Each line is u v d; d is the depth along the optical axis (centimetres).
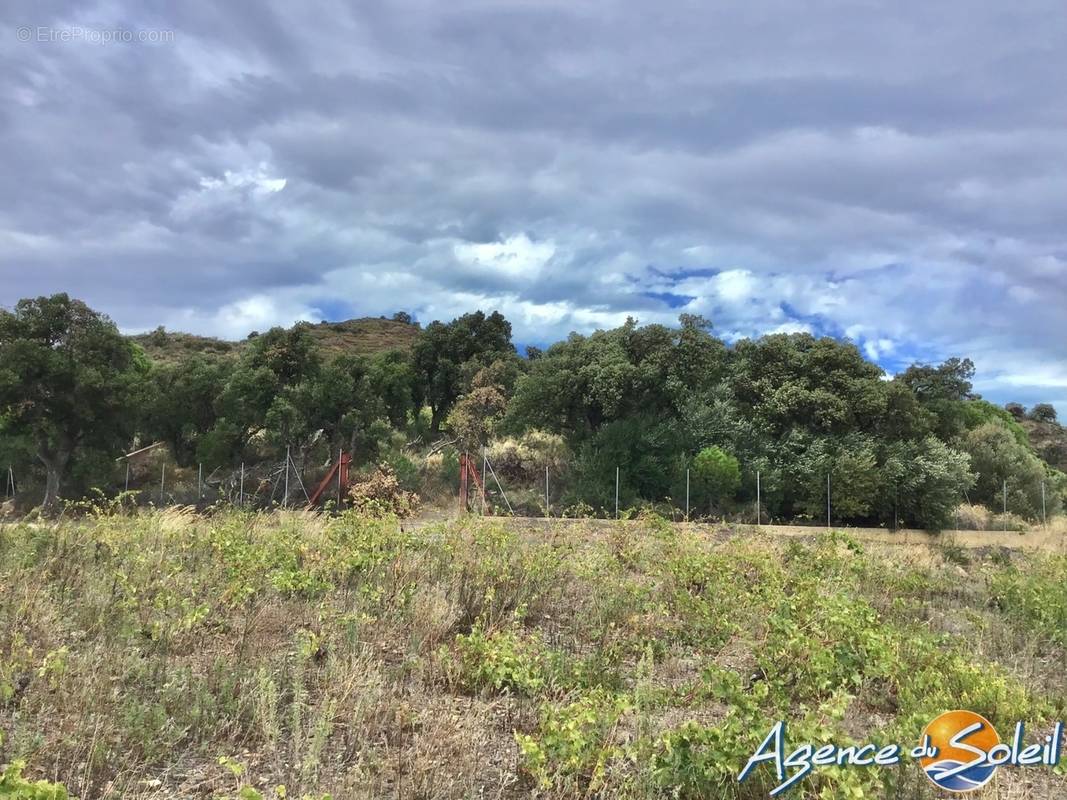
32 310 1983
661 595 654
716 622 556
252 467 2205
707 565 709
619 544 819
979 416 2755
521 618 556
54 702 364
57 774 305
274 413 1997
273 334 2150
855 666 454
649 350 2022
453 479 2006
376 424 2136
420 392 2755
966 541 1540
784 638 462
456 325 2891
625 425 1862
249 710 378
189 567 638
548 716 338
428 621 515
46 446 1956
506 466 2059
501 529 708
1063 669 584
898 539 1547
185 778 317
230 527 743
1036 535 1736
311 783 308
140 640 447
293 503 1816
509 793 323
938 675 445
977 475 2003
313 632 482
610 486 1769
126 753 327
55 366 1906
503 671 414
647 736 334
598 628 553
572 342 2117
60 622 471
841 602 515
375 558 602
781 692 409
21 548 618
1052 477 2656
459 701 414
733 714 329
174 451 2328
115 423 2033
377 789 310
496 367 2508
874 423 1955
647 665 448
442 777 322
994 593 812
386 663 456
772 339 2089
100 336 2030
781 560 842
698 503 1766
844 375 1970
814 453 1825
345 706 385
